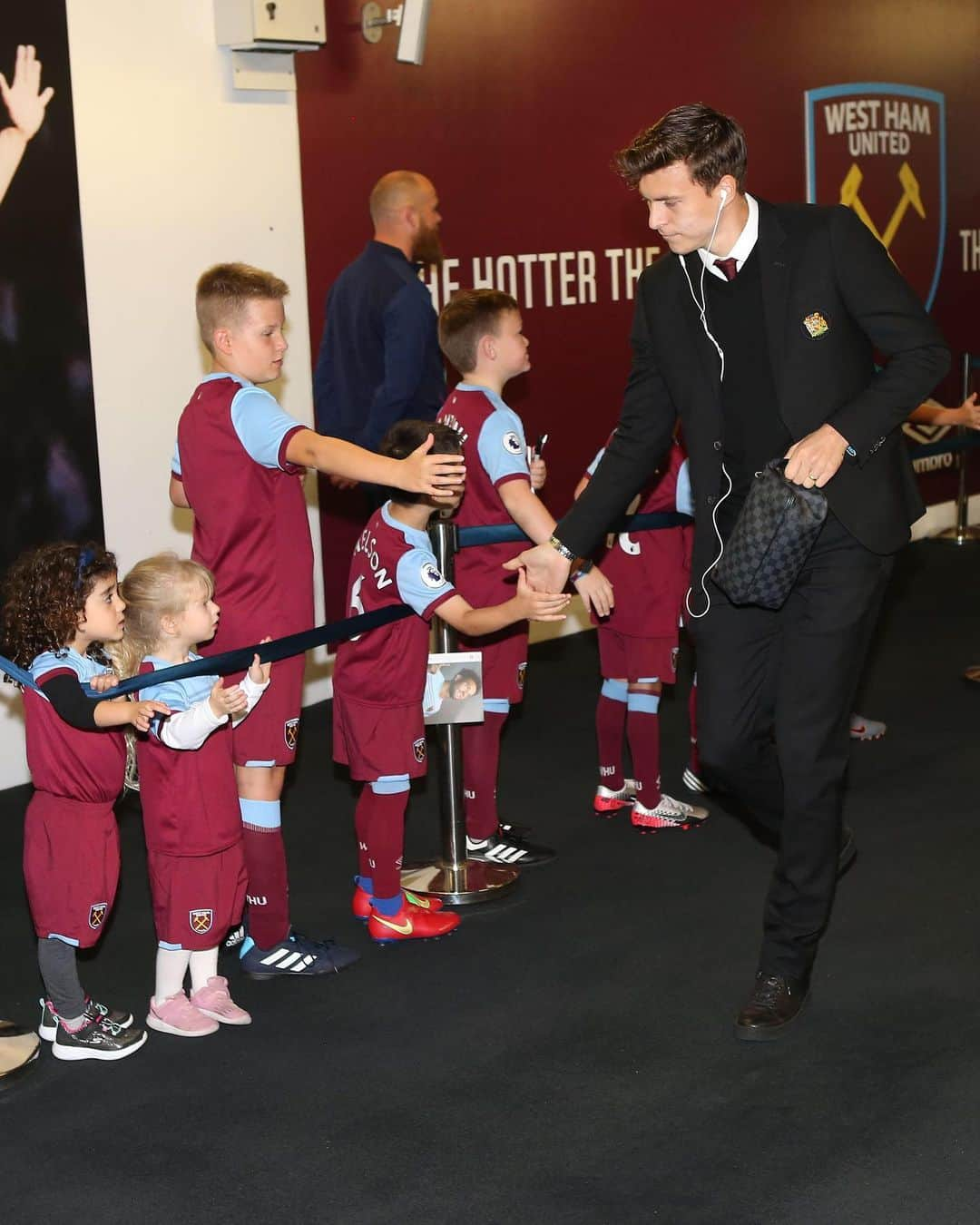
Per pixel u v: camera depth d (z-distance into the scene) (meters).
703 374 2.70
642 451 2.92
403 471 2.79
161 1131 2.64
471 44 5.72
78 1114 2.70
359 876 3.52
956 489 8.59
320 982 3.23
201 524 3.13
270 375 3.17
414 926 3.43
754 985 3.04
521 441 3.64
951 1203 2.33
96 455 4.73
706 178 2.54
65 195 4.54
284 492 3.10
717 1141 2.54
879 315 2.57
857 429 2.52
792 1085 2.71
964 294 8.51
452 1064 2.84
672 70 6.55
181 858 2.93
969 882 3.65
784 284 2.59
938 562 7.70
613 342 6.47
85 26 4.53
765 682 2.83
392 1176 2.47
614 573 3.98
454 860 3.71
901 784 4.40
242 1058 2.90
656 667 4.01
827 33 7.34
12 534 4.52
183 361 4.94
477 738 3.80
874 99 7.68
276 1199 2.42
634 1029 2.96
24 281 4.46
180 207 4.86
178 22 4.77
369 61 5.36
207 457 3.06
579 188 6.22
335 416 5.08
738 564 2.59
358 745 3.33
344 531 5.54
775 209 2.64
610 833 4.10
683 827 4.12
